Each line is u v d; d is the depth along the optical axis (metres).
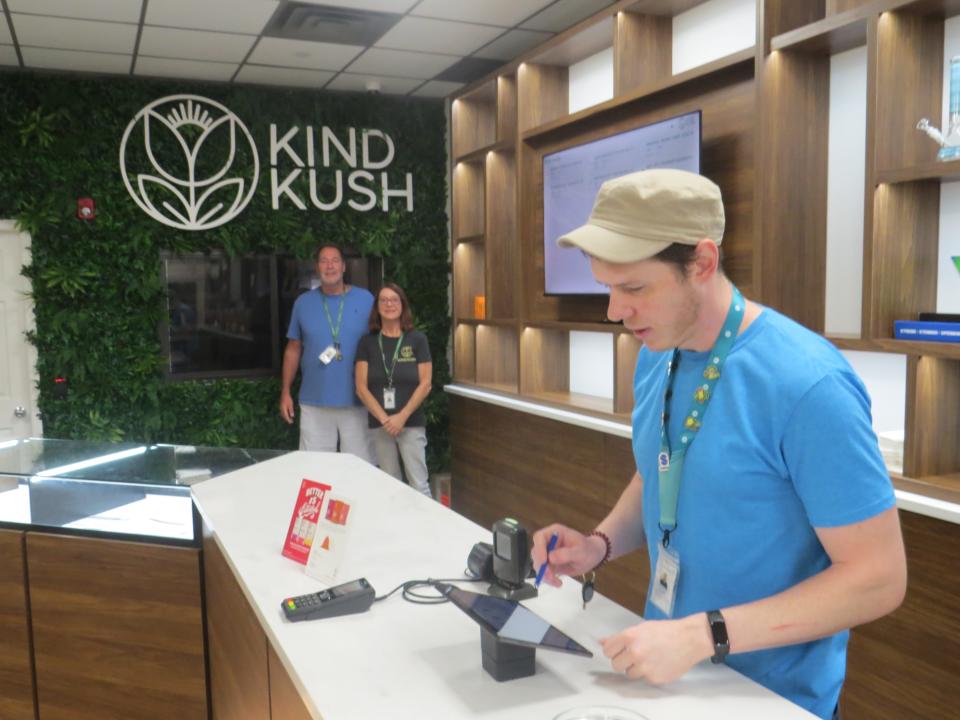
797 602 1.06
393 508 2.23
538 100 4.60
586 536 1.47
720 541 1.17
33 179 4.83
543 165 4.47
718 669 1.23
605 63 4.31
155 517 2.42
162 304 5.16
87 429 5.01
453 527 2.04
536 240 4.69
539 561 1.44
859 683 2.55
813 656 1.20
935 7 2.47
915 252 2.61
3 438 4.91
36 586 2.51
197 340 5.39
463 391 5.25
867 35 2.53
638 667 1.05
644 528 1.43
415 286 5.79
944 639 2.30
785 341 1.14
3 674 2.59
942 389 2.52
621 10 3.67
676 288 1.11
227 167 5.24
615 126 4.04
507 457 4.77
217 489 2.45
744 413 1.13
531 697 1.15
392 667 1.26
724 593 1.19
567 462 4.16
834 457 1.06
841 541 1.06
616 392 3.85
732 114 3.34
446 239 5.86
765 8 2.87
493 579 1.63
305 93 5.46
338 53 4.71
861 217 2.88
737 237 3.36
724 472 1.15
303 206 5.43
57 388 4.94
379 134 5.63
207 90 5.21
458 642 1.35
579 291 4.26
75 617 2.48
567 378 4.82
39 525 2.54
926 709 2.36
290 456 2.95
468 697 1.16
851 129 2.89
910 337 2.51
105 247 4.98
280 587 1.65
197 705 2.36
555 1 4.00
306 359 5.00
